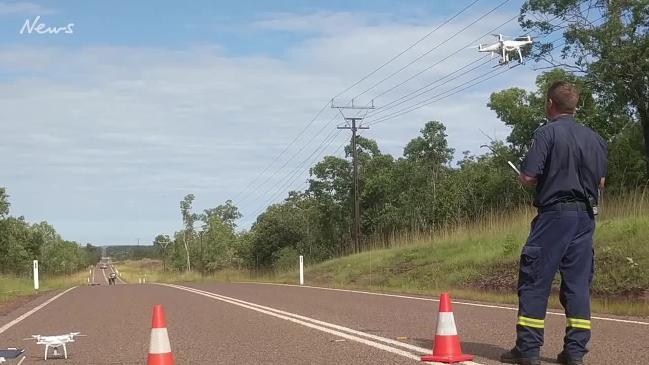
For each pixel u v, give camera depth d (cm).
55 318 1266
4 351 719
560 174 613
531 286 625
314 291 1906
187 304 1488
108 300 1708
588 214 621
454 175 4375
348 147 5434
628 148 3244
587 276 626
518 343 633
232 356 764
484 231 2481
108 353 816
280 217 5347
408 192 4538
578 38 2997
